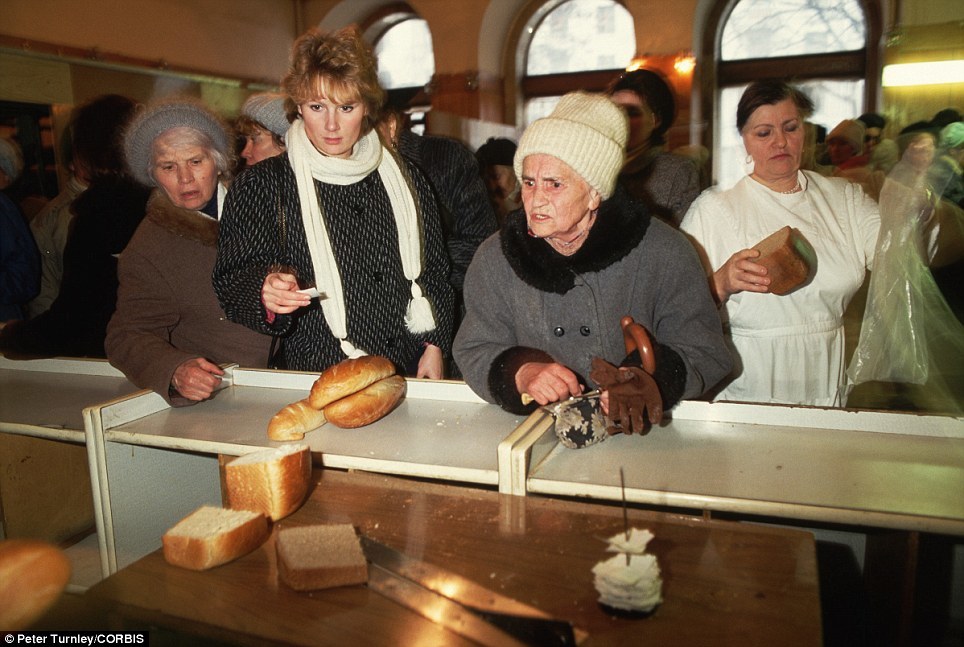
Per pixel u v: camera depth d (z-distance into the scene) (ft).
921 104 17.67
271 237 5.49
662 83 7.48
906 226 5.85
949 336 6.66
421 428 4.69
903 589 3.71
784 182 5.90
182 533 3.31
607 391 4.02
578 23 22.20
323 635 2.79
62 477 6.95
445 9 22.53
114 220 6.88
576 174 4.09
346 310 5.62
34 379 6.31
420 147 7.03
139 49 18.97
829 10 19.12
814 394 5.87
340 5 24.03
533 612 2.86
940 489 3.61
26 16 15.99
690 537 3.37
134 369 5.34
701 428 4.56
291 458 3.69
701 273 4.57
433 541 3.44
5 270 8.29
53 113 16.71
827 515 3.43
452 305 6.27
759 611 2.84
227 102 22.06
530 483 3.88
